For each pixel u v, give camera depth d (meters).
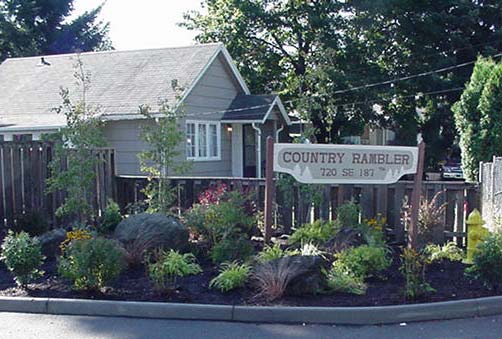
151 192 9.20
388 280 6.31
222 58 19.55
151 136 9.30
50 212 9.59
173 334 4.93
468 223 6.99
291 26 24.70
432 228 8.05
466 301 5.38
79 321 5.34
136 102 16.97
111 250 5.98
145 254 6.86
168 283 6.00
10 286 6.21
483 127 11.88
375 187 8.70
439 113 23.30
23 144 9.59
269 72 26.84
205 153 18.59
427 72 22.53
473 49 22.95
